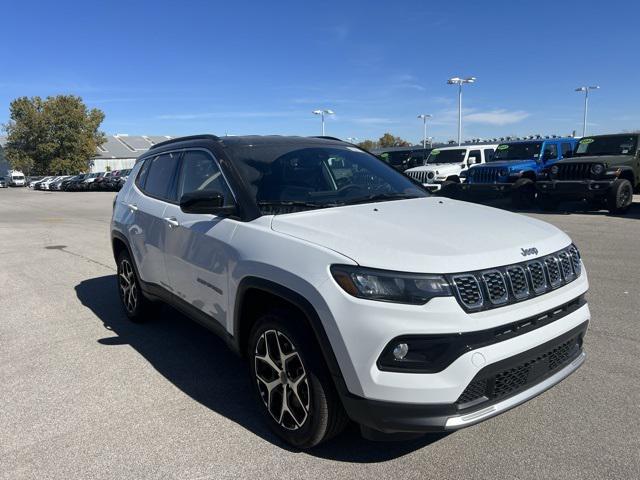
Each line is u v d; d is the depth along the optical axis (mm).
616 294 6016
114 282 7633
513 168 15234
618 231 10773
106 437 3311
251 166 3818
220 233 3580
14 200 33156
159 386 4043
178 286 4262
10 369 4434
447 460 2945
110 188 45000
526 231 3166
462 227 3109
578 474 2775
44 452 3158
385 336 2520
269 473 2881
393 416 2549
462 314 2527
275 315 3035
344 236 2902
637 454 2934
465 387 2512
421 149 23312
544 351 2801
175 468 2959
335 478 2816
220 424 3443
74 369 4398
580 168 13789
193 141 4516
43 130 69500
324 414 2852
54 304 6441
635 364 4113
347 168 4211
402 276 2564
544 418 3352
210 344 4953
